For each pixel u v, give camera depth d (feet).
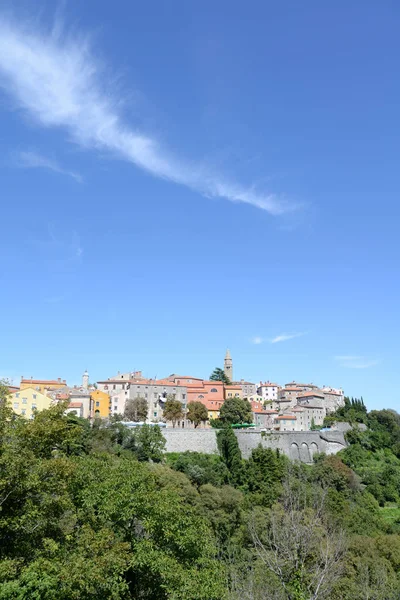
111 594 110.42
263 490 336.49
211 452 420.77
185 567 123.03
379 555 240.12
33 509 112.78
